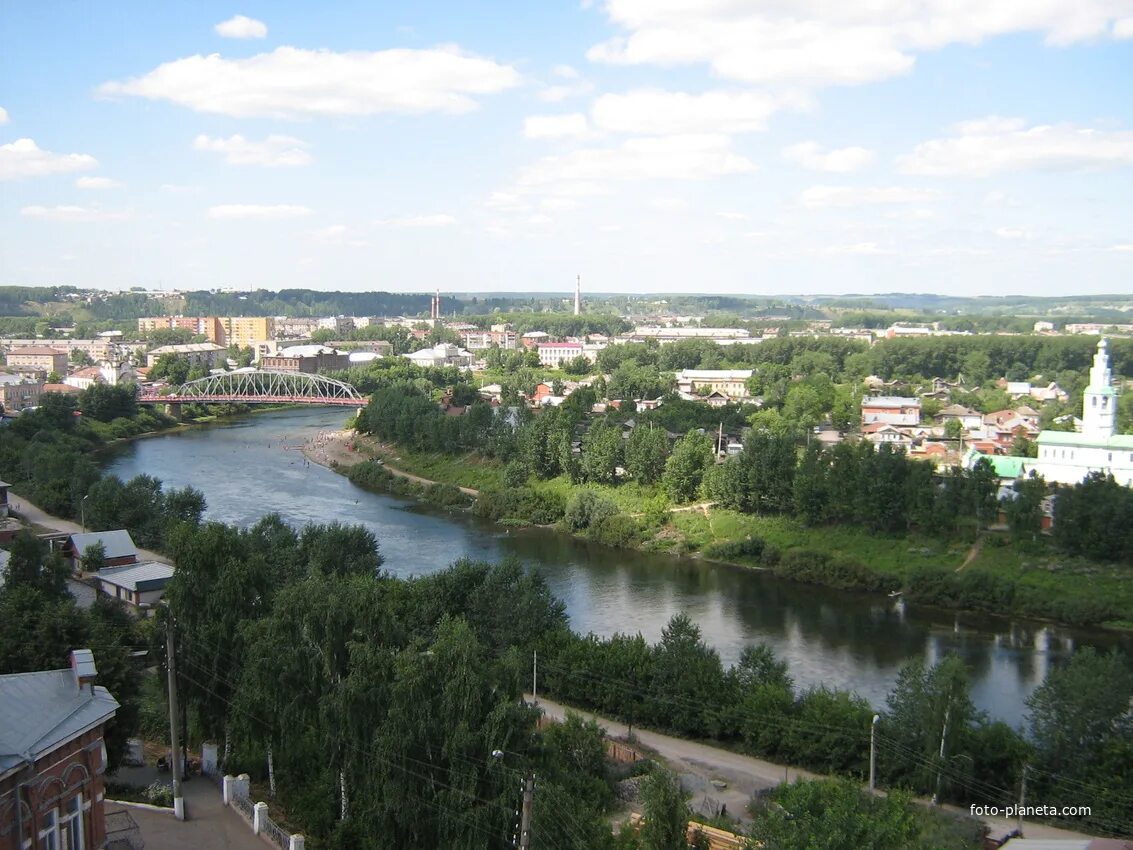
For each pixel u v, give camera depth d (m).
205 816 60.34
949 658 79.06
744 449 177.62
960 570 145.12
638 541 165.62
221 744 72.38
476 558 156.12
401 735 55.72
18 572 91.25
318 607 64.25
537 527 180.00
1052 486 159.00
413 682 57.12
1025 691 103.50
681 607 133.12
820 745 80.69
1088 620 127.56
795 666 110.12
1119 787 72.38
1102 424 188.25
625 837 57.31
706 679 89.25
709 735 88.44
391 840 55.47
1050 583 138.00
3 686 46.44
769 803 70.75
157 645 73.62
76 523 162.75
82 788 45.59
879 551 153.62
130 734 69.56
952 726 76.19
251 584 73.06
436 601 98.94
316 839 58.91
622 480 193.75
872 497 157.75
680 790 58.28
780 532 163.62
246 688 64.94
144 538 150.75
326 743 60.97
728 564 156.62
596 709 94.00
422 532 174.12
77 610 73.12
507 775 54.06
